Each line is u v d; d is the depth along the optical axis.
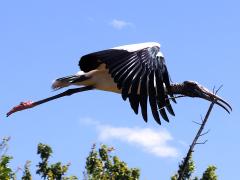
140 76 10.28
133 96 10.12
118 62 10.37
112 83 12.50
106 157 20.73
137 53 10.54
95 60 12.06
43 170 20.48
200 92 14.48
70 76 12.69
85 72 12.50
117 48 10.60
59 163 20.47
